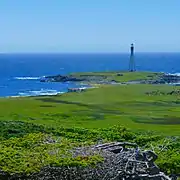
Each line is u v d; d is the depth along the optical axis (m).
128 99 77.69
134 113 58.97
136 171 20.03
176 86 104.94
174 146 27.58
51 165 19.36
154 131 41.47
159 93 88.06
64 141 23.19
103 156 20.39
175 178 23.83
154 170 20.56
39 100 73.25
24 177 19.00
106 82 126.62
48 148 21.50
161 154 25.59
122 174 19.78
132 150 21.81
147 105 69.75
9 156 19.97
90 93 88.00
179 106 68.88
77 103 70.00
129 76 141.75
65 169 19.39
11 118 48.28
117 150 21.88
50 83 136.12
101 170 19.70
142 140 28.42
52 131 28.56
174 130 43.16
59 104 67.50
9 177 18.92
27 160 19.66
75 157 20.12
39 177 19.14
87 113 57.22
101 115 55.78
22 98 77.25
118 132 29.16
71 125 41.94
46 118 50.09
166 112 60.81
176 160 24.52
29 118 49.16
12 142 22.45
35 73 198.38
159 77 137.00
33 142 22.53
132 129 42.53
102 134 28.56
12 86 128.25
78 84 127.00
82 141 25.22
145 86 104.81
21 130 27.12
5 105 63.34
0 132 25.73
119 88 99.62
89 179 19.53
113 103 71.31
